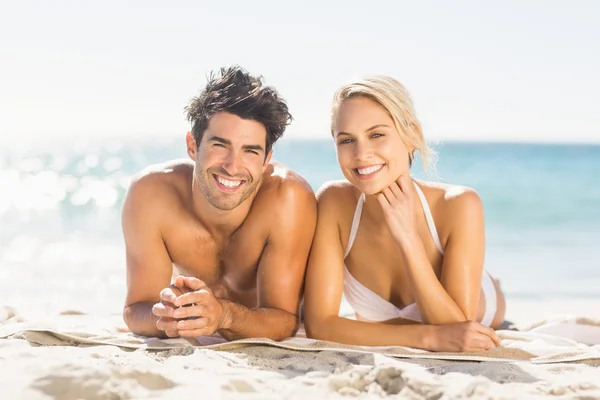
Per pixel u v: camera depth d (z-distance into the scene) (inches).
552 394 105.3
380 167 139.7
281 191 149.1
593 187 832.9
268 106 138.3
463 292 145.3
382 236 151.1
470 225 146.7
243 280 156.8
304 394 100.4
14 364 104.9
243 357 123.2
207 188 139.8
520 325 192.7
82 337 138.0
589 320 178.5
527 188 831.7
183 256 153.1
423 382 103.0
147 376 101.5
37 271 350.0
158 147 1398.9
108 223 550.6
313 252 151.7
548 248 458.3
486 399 97.9
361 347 135.7
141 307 144.9
